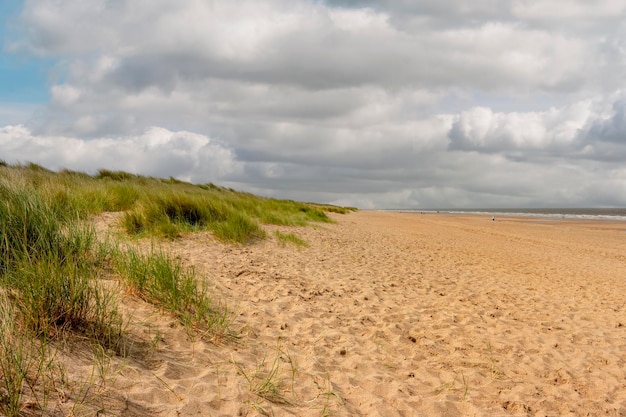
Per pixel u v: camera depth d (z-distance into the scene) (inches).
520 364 185.8
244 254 350.0
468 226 1242.6
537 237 911.0
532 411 147.6
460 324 231.9
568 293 338.0
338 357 172.6
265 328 190.9
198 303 189.5
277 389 137.4
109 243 234.1
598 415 149.1
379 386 150.4
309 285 276.7
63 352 125.0
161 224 374.9
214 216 450.6
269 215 609.3
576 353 205.0
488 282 356.2
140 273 194.5
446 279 352.2
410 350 190.2
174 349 150.7
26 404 97.7
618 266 529.0
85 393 109.7
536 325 242.8
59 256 186.2
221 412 118.8
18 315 133.8
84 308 145.6
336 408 131.0
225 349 160.7
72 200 366.3
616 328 251.3
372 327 212.8
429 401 143.7
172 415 111.3
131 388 118.6
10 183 249.0
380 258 427.5
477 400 150.7
